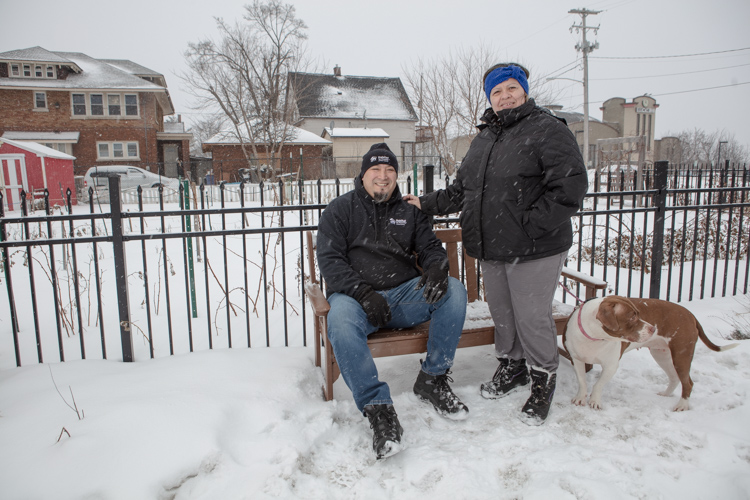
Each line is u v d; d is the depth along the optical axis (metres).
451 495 1.87
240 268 5.62
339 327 2.25
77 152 23.70
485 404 2.57
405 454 2.12
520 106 2.28
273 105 24.22
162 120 30.50
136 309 4.12
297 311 4.01
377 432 2.09
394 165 2.61
